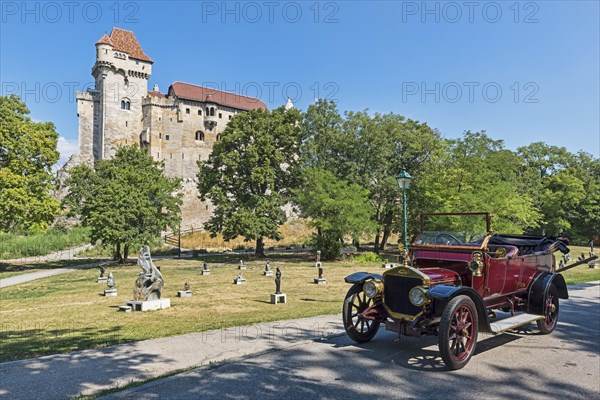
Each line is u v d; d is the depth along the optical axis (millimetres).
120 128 99250
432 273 7156
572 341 8094
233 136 42719
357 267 32812
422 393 5441
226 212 42031
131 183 40219
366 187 43250
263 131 43562
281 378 5949
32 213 33688
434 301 6906
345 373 6188
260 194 42844
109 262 41031
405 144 45906
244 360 6773
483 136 39156
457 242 8039
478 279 7355
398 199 44719
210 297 16984
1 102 34375
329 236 39531
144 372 6223
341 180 41375
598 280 18938
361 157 44719
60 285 23594
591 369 6449
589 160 74938
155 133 99938
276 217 40938
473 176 35125
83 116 99750
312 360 6793
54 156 36281
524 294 8656
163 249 54094
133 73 101688
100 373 6188
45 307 15391
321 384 5730
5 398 5195
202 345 7770
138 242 38062
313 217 41906
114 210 38312
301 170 42688
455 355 6512
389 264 32781
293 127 45719
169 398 5211
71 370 6324
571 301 12602
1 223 33531
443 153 41750
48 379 5914
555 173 71875
